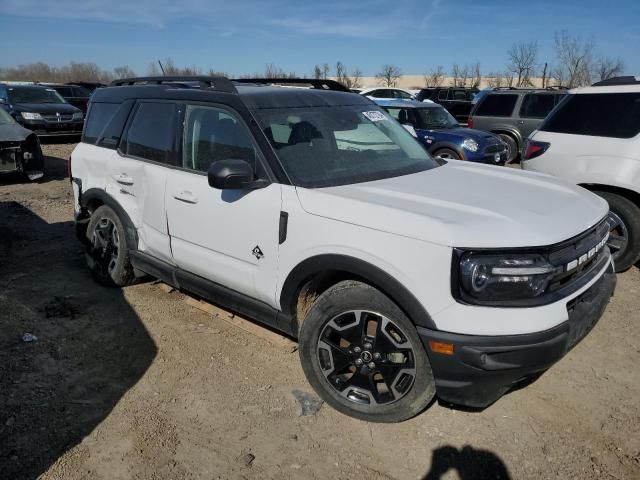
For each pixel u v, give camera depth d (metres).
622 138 4.84
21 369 3.40
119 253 4.34
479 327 2.40
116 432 2.84
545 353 2.41
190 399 3.13
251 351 3.65
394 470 2.60
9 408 3.00
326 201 2.82
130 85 4.43
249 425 2.91
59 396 3.13
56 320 4.07
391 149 3.68
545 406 3.07
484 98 13.49
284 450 2.73
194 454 2.69
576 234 2.63
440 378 2.55
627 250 4.88
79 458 2.64
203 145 3.54
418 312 2.51
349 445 2.76
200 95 3.60
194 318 4.13
